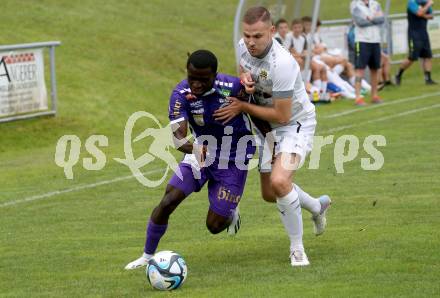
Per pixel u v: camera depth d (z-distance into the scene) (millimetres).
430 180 25234
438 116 38875
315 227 18781
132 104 44812
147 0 65688
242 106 16344
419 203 22188
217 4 70375
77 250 19109
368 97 47219
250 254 17938
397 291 14227
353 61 48906
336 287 14672
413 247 17422
